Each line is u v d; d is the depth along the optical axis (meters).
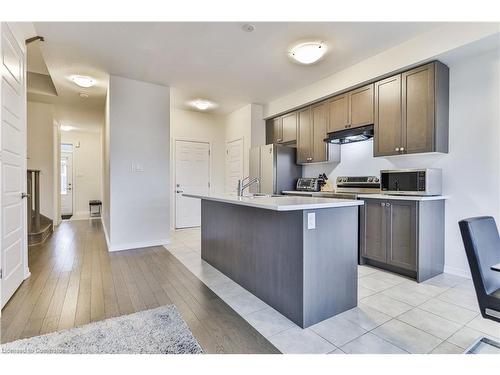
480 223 1.56
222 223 3.04
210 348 1.67
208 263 3.39
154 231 4.31
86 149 8.36
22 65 2.66
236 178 5.89
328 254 2.04
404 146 3.09
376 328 1.90
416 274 2.80
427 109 2.89
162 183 4.37
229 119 6.17
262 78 4.04
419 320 2.01
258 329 1.89
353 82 3.58
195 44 3.05
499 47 2.60
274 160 4.62
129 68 3.69
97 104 5.49
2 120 2.14
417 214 2.76
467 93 2.85
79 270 3.11
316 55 3.09
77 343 1.69
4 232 2.19
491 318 1.41
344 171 4.18
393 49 3.11
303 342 1.74
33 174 4.80
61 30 2.75
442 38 2.69
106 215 4.98
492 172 2.71
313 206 1.86
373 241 3.19
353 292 2.20
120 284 2.69
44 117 5.67
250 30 2.77
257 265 2.41
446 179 3.03
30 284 2.66
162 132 4.35
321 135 4.20
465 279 2.85
